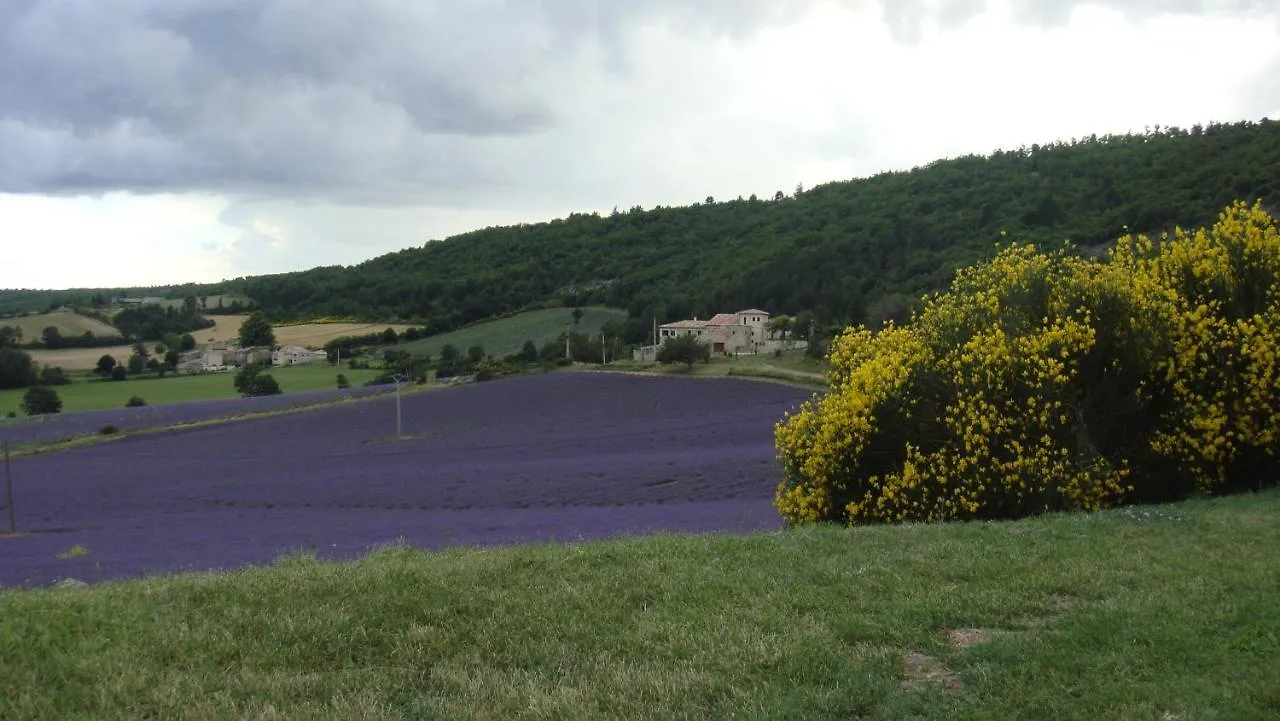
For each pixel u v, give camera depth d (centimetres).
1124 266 1498
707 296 10375
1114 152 9144
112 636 671
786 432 1526
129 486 4694
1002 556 911
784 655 639
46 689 579
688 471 3991
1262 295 1377
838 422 1417
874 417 1410
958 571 852
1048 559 893
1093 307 1374
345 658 660
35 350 11375
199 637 675
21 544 2900
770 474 3738
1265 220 1429
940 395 1401
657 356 8106
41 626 672
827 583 837
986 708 554
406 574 851
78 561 2361
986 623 713
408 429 6525
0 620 681
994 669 610
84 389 9444
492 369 8906
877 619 720
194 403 8350
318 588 798
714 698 582
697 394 6706
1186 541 944
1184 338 1361
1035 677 594
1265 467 1368
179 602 763
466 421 6656
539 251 14438
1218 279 1411
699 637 682
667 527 2308
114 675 601
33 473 5247
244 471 5144
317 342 12131
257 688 596
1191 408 1344
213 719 547
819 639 673
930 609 733
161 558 2345
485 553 1059
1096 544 952
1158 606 709
